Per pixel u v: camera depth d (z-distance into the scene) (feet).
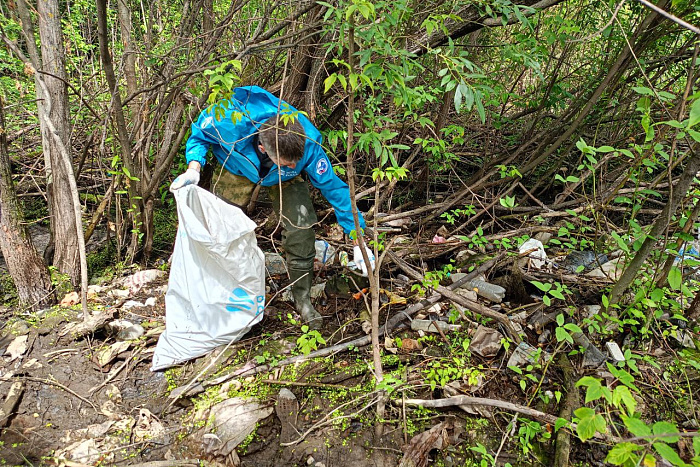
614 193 7.84
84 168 11.85
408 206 12.80
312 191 12.39
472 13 8.51
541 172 12.88
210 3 10.08
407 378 7.27
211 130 7.45
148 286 9.66
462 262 10.15
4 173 8.04
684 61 10.99
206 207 7.38
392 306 8.90
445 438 6.46
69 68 10.85
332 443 6.47
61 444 6.47
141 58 10.37
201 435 6.57
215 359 7.13
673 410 6.61
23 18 8.09
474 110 14.01
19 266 8.54
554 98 11.36
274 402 6.98
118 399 7.17
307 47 9.37
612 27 9.28
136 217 10.06
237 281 7.48
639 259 6.73
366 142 5.21
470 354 7.61
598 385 4.21
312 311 8.44
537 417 6.42
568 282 9.12
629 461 3.90
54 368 7.61
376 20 5.79
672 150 5.98
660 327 7.54
